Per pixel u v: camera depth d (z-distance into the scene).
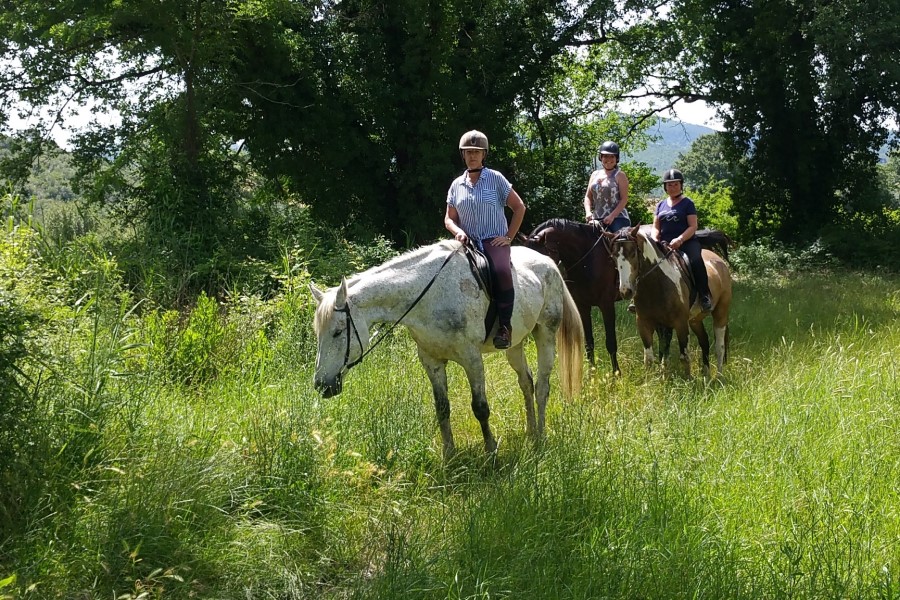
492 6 19.20
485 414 6.33
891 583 3.95
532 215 21.92
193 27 13.43
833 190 25.64
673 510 4.73
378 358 8.23
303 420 5.82
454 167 18.08
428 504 5.45
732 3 23.92
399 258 6.16
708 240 9.94
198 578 4.33
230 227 13.16
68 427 5.16
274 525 4.78
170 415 6.07
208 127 15.05
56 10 13.16
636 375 8.70
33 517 4.41
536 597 4.00
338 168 17.94
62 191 17.64
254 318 8.95
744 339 10.78
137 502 4.63
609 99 26.08
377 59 17.69
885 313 12.37
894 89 22.61
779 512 4.84
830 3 21.30
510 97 19.72
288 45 16.17
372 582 4.24
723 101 24.12
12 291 5.50
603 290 9.18
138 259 10.80
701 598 3.92
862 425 6.10
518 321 6.61
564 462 5.45
